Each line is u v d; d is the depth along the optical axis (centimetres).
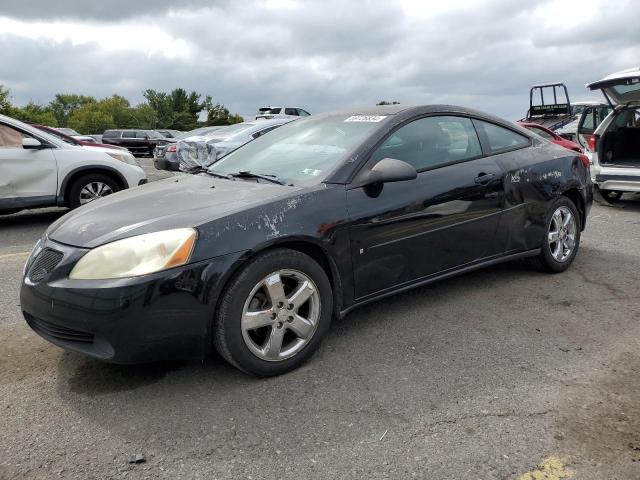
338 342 344
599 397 277
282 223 297
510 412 265
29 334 357
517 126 464
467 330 361
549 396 279
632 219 752
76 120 8850
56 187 745
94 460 232
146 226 281
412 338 349
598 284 453
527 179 434
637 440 242
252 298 289
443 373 304
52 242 296
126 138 3120
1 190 708
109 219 300
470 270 405
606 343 341
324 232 312
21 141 736
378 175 327
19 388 290
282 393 284
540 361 317
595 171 827
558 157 473
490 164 412
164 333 268
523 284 452
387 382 294
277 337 297
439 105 406
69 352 331
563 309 398
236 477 222
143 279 262
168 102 8738
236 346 283
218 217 286
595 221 738
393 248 347
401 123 372
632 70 743
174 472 225
